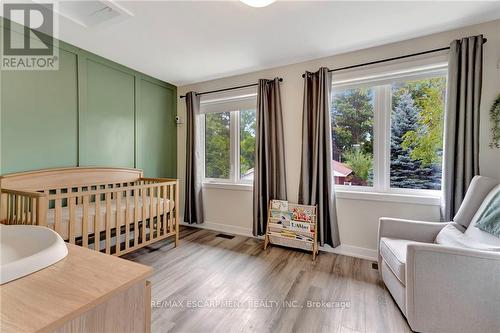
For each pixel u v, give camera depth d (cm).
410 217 233
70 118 245
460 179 198
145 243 247
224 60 277
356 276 212
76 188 250
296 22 199
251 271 221
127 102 304
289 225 272
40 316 49
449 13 186
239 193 331
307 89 266
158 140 351
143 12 186
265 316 159
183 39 229
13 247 90
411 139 239
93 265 73
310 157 271
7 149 202
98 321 58
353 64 253
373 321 154
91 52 259
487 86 197
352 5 177
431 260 138
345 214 262
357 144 264
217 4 176
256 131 297
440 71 222
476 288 130
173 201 289
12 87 204
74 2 176
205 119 368
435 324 138
